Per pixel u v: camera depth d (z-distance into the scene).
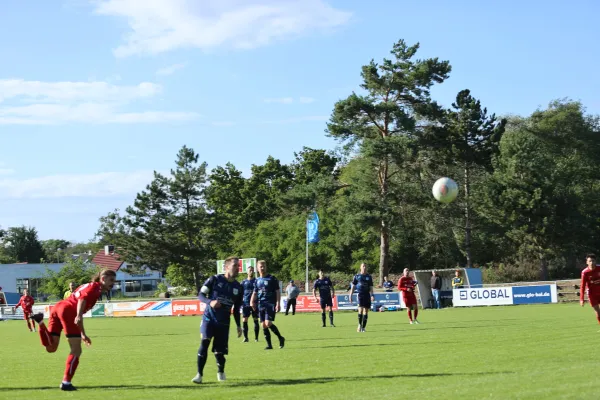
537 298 39.41
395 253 69.00
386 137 53.50
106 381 11.38
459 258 68.19
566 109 79.56
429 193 58.09
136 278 98.00
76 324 10.23
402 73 54.31
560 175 66.12
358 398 8.26
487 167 62.78
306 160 96.38
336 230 71.81
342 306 43.22
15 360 16.53
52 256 155.50
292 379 10.70
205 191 70.00
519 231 62.31
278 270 74.19
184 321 38.19
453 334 19.02
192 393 9.41
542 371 9.95
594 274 18.25
